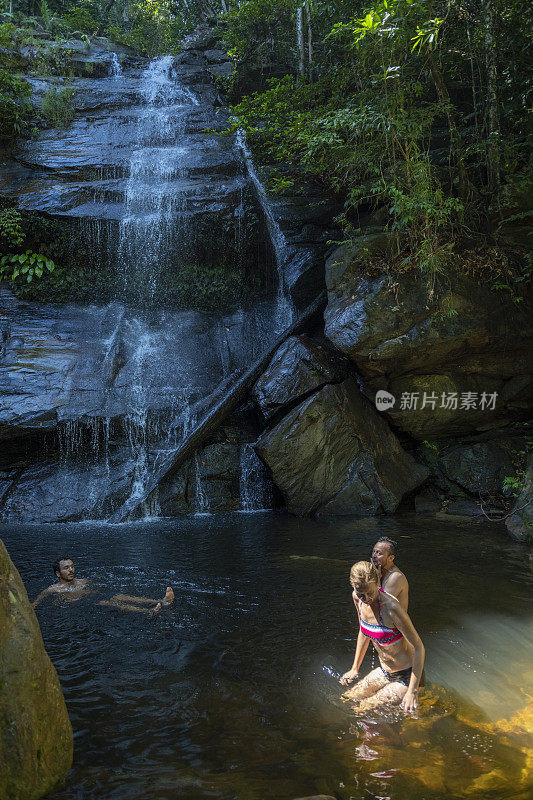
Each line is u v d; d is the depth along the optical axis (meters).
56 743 2.83
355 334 9.68
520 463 9.84
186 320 13.16
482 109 11.58
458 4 10.02
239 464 10.48
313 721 3.46
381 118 9.77
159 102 17.23
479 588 5.88
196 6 21.23
